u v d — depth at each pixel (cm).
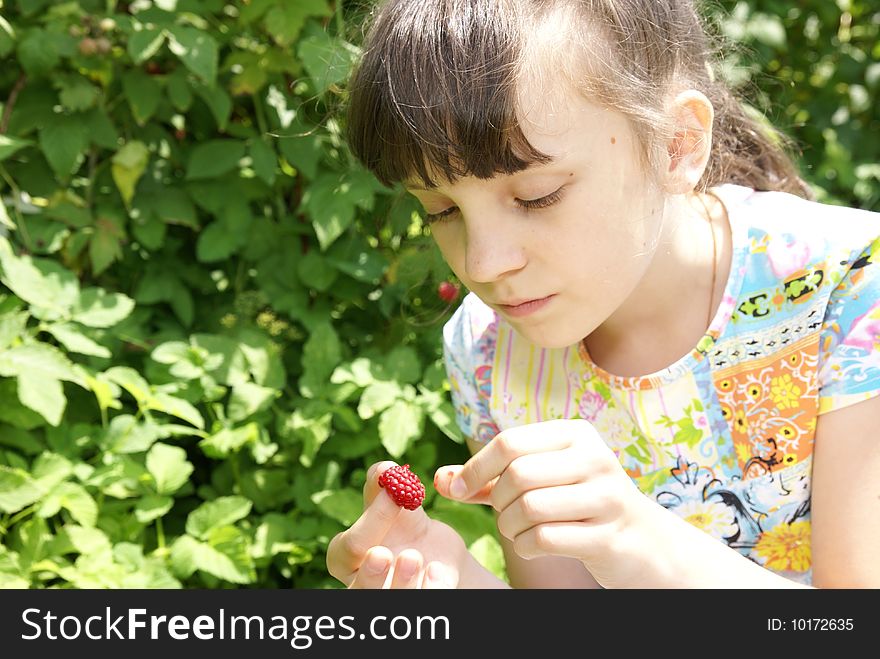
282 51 244
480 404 169
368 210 249
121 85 249
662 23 131
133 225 244
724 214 145
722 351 142
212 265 264
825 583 134
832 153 328
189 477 253
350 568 129
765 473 144
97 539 213
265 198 263
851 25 350
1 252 216
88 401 239
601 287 123
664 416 147
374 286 267
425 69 114
